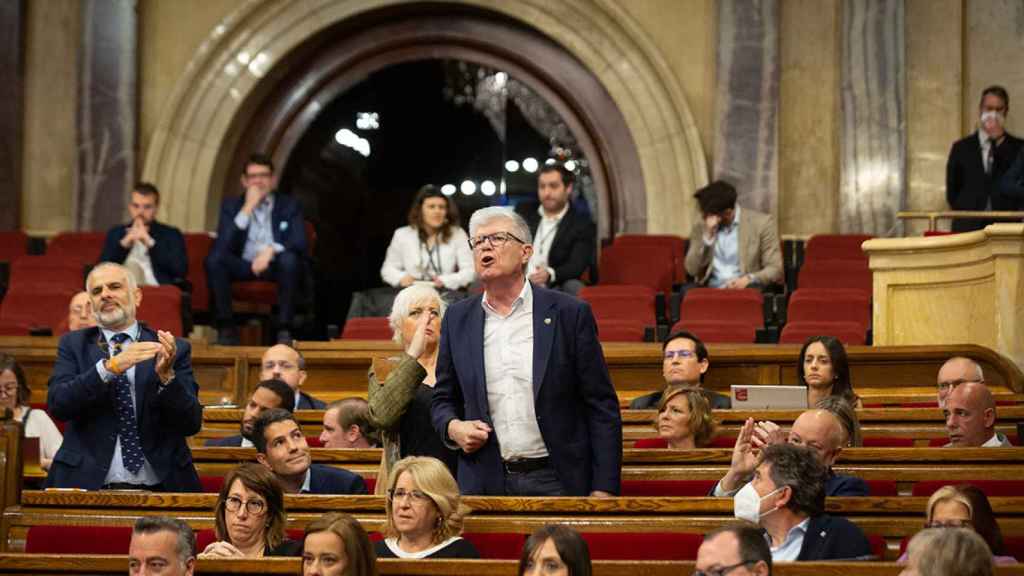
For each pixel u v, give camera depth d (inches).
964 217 504.4
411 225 501.0
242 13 642.8
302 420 351.6
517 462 249.4
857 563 213.5
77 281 518.0
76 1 647.8
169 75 650.2
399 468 234.8
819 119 629.3
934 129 619.5
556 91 670.5
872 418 338.3
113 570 227.8
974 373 308.2
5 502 267.7
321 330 770.2
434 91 775.7
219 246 529.3
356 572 217.3
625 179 655.1
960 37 619.5
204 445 339.0
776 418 327.0
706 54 641.0
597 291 488.7
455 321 254.5
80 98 637.9
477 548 239.6
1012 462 280.8
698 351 345.1
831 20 630.5
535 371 248.7
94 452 272.4
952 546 185.5
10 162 631.8
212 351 426.9
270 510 242.2
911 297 414.6
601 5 640.4
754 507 231.8
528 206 636.7
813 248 555.8
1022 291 391.5
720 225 514.3
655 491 283.6
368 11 647.8
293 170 709.3
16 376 344.2
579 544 205.5
